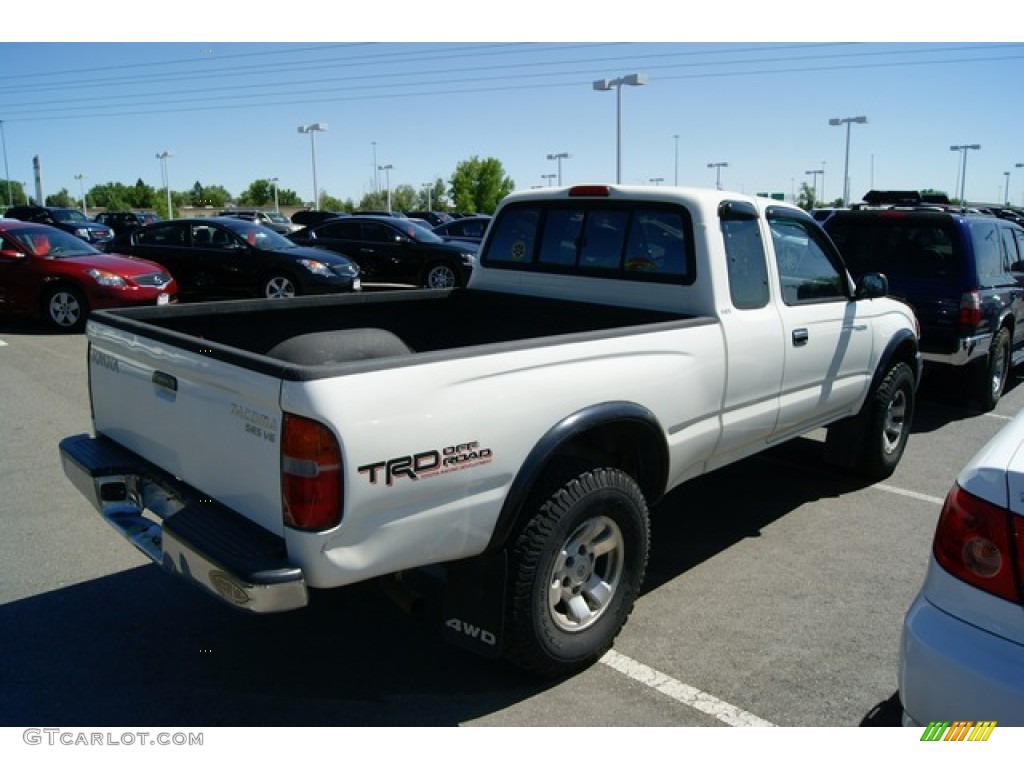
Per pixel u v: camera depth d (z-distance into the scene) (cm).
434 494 277
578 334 330
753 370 420
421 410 270
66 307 1158
